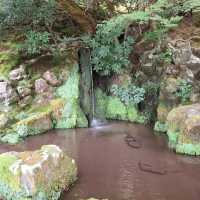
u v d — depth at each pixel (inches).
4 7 474.0
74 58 525.7
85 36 534.3
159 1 506.3
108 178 345.7
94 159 390.3
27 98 494.9
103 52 516.7
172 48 486.6
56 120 489.1
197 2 492.4
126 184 333.7
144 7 553.6
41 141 444.1
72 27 561.0
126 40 545.6
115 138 454.3
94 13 588.1
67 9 564.7
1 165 312.7
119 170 363.3
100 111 535.8
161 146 424.8
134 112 518.6
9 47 522.6
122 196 312.2
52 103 493.7
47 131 478.6
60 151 330.3
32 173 293.1
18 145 431.2
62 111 491.2
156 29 530.9
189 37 488.4
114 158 392.5
